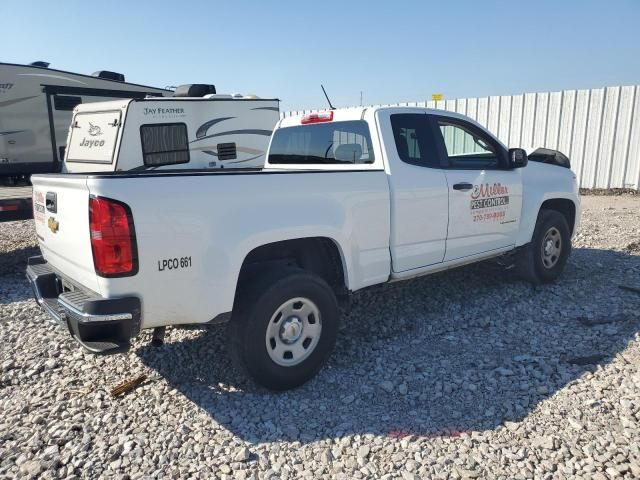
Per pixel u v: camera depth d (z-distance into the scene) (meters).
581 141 13.84
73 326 3.29
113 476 2.96
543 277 6.03
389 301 5.68
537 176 6.01
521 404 3.55
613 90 13.15
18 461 3.10
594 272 6.57
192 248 3.35
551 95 14.11
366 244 4.29
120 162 8.08
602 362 4.08
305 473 2.95
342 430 3.34
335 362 4.33
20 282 6.96
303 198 3.85
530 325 4.96
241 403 3.70
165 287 3.28
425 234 4.73
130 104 8.05
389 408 3.59
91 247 3.17
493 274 6.49
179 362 4.37
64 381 4.08
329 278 4.34
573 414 3.38
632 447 3.02
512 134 14.94
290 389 3.86
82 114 8.83
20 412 3.65
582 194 13.68
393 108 4.71
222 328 5.01
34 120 10.38
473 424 3.35
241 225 3.54
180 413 3.59
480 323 5.05
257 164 10.12
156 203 3.20
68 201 3.47
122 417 3.55
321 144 5.15
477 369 4.11
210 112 9.28
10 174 10.17
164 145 8.62
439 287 6.07
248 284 3.70
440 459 3.00
